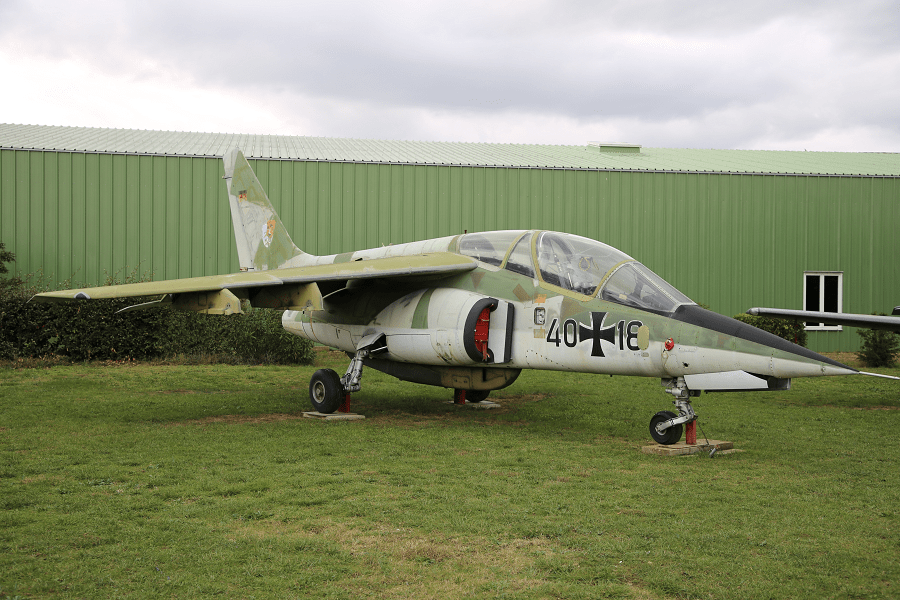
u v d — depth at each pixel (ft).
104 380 50.03
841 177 81.51
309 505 19.43
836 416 37.76
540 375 58.29
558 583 14.07
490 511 18.84
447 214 76.74
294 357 64.34
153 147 75.66
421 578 14.29
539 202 77.97
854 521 18.24
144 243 71.77
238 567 14.76
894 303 82.53
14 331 60.44
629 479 22.81
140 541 16.30
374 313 38.78
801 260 81.15
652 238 79.41
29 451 26.66
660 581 14.08
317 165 74.43
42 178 69.62
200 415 36.50
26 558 15.19
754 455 27.17
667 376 28.35
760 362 25.58
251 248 51.34
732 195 80.23
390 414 38.09
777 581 14.23
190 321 64.85
